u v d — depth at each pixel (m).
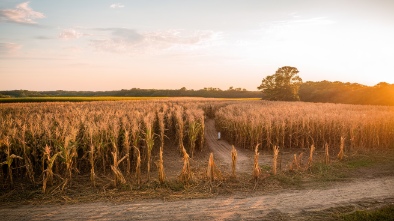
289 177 10.61
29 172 9.66
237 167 12.31
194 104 37.53
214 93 142.88
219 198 8.48
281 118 17.92
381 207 7.75
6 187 9.26
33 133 11.38
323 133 16.66
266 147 16.53
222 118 22.25
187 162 9.76
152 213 7.32
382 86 66.94
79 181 9.94
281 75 70.75
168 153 15.05
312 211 7.45
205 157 14.59
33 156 11.16
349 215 7.05
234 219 6.95
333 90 78.56
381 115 18.66
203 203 8.05
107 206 7.79
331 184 9.93
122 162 12.07
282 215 7.18
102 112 22.44
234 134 18.59
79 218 6.98
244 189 9.30
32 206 7.81
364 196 8.66
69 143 10.34
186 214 7.26
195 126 15.77
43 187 8.71
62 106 31.23
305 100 85.00
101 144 11.09
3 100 57.28
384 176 10.91
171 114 21.64
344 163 12.73
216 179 10.00
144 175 10.91
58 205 7.87
